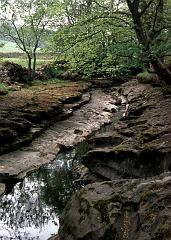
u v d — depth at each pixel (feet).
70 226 24.93
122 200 23.73
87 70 64.75
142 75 102.63
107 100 97.55
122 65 56.90
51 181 46.55
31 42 117.39
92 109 85.56
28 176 48.03
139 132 45.16
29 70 110.73
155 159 37.04
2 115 59.47
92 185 26.48
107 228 22.72
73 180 46.29
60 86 105.29
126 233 21.80
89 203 24.68
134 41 59.16
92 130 70.95
